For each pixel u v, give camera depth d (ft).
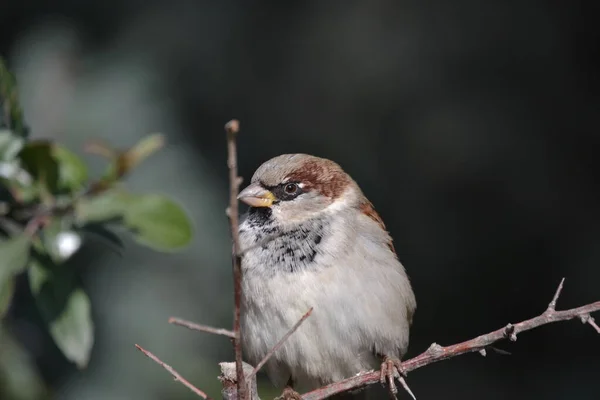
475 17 39.11
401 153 38.68
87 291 32.86
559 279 38.40
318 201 23.62
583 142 38.50
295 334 22.53
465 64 38.93
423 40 39.04
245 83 38.37
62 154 18.56
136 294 33.19
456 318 38.93
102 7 37.47
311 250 22.80
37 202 17.81
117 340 32.63
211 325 33.99
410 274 38.81
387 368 21.85
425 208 38.68
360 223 23.72
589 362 37.88
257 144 38.27
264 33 38.93
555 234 38.45
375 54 39.01
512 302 38.75
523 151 38.34
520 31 39.01
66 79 35.50
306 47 39.11
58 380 31.22
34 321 29.55
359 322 22.62
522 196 38.37
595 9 38.91
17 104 17.84
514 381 38.06
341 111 38.81
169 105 36.19
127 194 18.63
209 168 36.60
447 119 38.47
